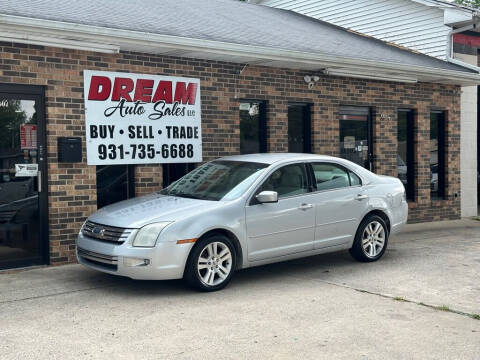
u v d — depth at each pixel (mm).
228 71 10125
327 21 16812
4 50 7832
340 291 6863
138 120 9086
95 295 6648
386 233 8695
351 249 8414
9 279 7457
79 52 8461
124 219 6711
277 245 7375
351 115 12219
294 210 7504
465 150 14539
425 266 8266
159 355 4793
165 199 7391
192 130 9719
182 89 9562
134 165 9195
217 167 8047
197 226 6609
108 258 6594
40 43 7902
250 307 6172
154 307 6164
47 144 8258
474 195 14781
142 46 8547
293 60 10031
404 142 13398
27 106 8117
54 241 8281
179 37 8562
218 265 6859
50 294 6695
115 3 10453
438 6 13703
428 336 5281
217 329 5453
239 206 7027
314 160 8016
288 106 11305
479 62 15031
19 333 5328
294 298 6543
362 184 8453
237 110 10266
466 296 6664
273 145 10789
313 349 4945
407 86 12961
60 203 8336
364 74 11734
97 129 8656
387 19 15172
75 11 8695
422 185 13359
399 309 6125
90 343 5070
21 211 8094
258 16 13859
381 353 4863
